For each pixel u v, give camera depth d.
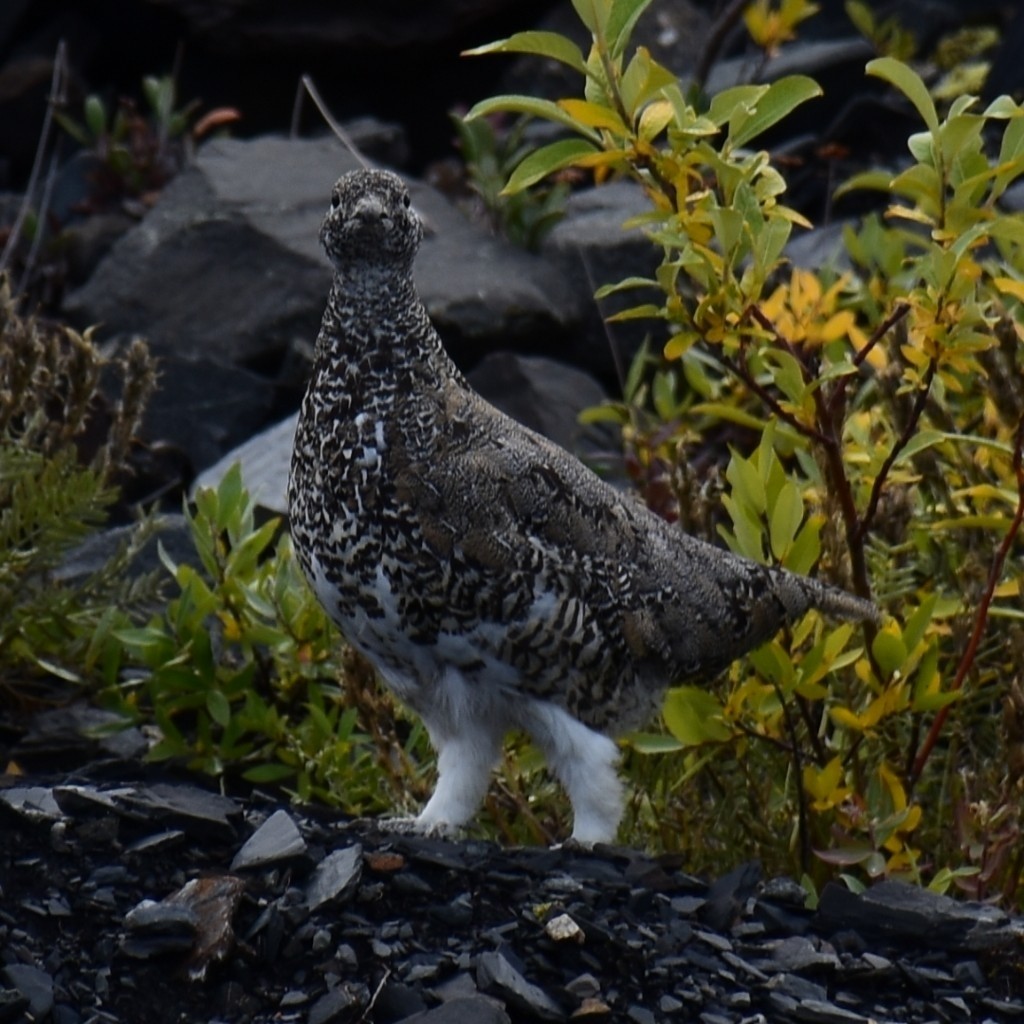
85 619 10.45
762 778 9.69
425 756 10.36
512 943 7.49
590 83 8.28
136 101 19.31
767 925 8.01
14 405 10.60
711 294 8.29
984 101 17.03
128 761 9.29
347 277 8.35
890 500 9.99
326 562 8.40
